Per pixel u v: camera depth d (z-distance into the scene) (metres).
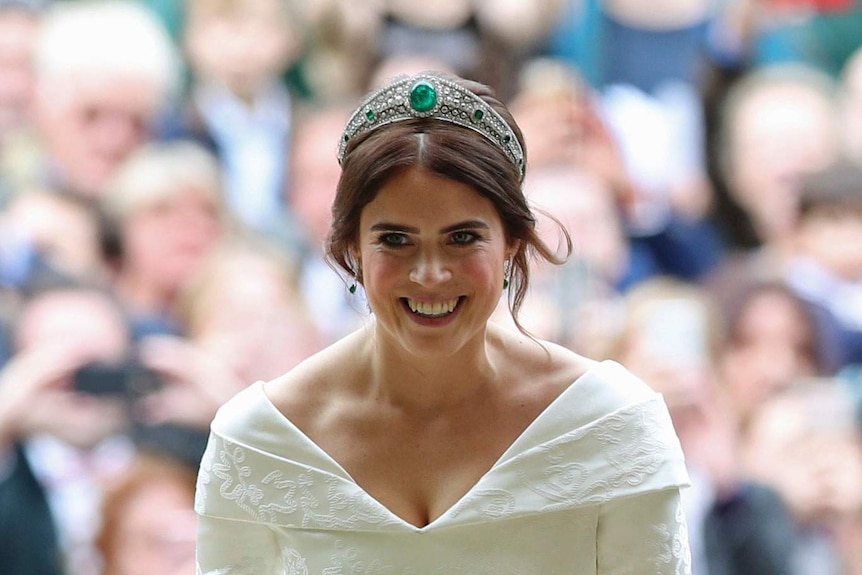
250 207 17.44
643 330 17.72
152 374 16.98
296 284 17.41
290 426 7.04
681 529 6.88
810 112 18.69
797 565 17.55
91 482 16.67
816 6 18.67
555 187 17.80
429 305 6.41
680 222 18.08
